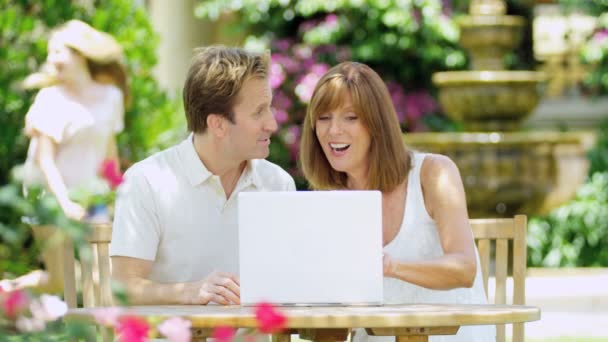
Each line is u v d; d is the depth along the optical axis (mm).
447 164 4215
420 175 4223
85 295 4137
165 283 3873
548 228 11617
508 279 9008
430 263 3816
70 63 6555
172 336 2760
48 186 6160
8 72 8031
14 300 2625
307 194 3529
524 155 9500
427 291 4234
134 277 4000
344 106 4105
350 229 3531
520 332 4211
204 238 4133
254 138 4039
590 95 12812
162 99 8742
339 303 3533
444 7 12125
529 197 9555
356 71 4145
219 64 4004
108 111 6625
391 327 3232
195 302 3729
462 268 3850
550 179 9594
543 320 7645
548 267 11438
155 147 8641
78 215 5859
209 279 3760
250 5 11875
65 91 6527
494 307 3459
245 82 3992
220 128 4027
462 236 4043
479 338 4188
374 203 3537
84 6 8531
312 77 11641
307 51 11953
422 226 4203
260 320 2893
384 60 12258
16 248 5910
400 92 12297
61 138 6363
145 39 8727
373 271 3537
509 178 9469
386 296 4234
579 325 7438
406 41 11883
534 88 9961
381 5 11758
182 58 10953
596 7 12367
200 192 4121
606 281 8820
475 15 10398
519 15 13125
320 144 4293
